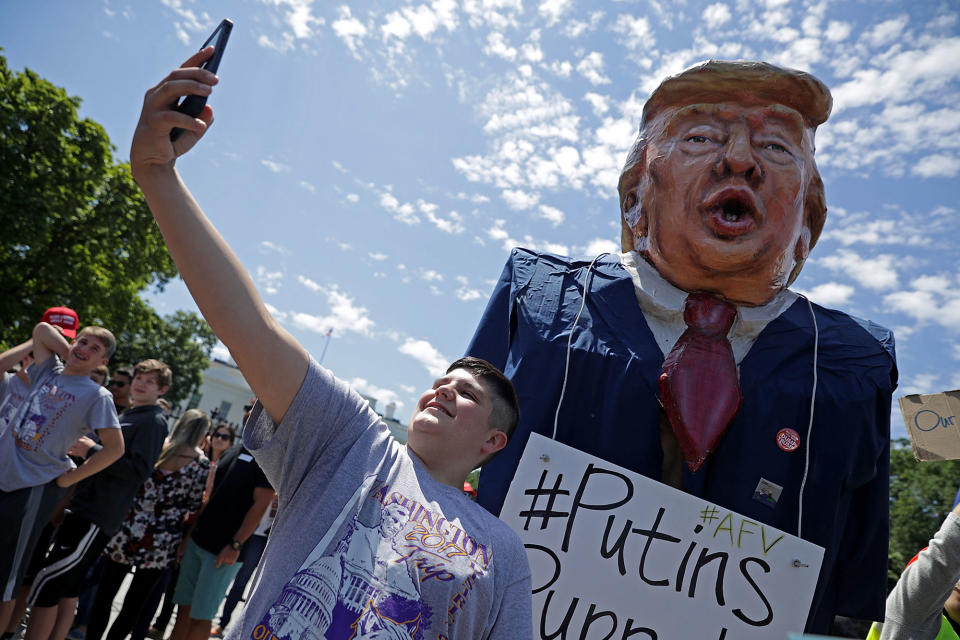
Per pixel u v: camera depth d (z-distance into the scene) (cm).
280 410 138
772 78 230
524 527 204
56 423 318
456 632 132
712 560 202
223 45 127
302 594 122
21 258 1811
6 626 329
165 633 503
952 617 204
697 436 215
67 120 1741
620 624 197
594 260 251
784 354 231
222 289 125
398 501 138
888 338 244
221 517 387
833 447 221
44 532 397
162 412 374
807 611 199
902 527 2417
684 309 233
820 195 246
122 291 2011
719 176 230
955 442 205
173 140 125
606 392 225
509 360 238
